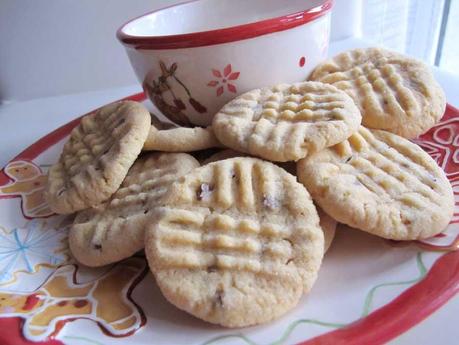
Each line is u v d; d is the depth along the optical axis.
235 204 0.14
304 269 0.13
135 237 0.14
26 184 0.20
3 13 0.29
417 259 0.13
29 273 0.15
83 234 0.16
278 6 0.24
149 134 0.17
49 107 0.31
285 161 0.15
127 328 0.13
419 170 0.16
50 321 0.13
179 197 0.14
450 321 0.12
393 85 0.18
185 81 0.18
